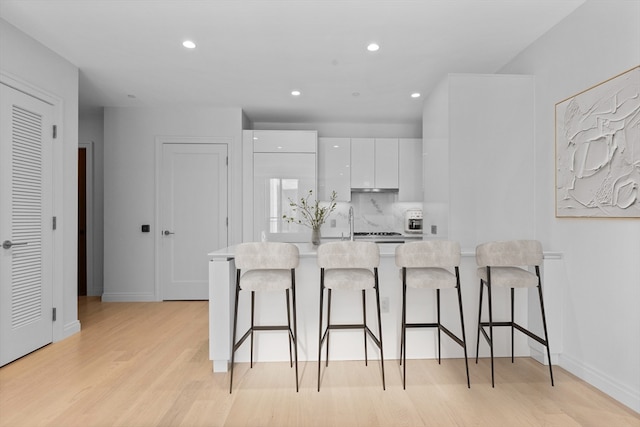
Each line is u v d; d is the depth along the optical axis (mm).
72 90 3543
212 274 2701
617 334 2316
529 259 2512
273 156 5082
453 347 2984
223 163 5020
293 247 2418
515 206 3186
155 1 2531
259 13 2678
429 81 4004
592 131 2471
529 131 3184
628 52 2215
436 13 2678
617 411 2172
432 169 3584
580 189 2586
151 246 4957
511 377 2625
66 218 3463
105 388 2457
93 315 4262
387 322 2971
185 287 4996
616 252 2324
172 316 4215
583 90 2572
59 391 2414
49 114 3260
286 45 3172
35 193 3104
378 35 2998
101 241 5293
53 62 3285
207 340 3408
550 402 2275
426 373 2695
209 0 2518
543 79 3023
